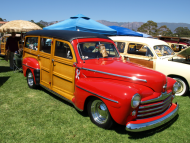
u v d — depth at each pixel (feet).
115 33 33.63
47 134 10.34
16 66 25.48
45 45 15.49
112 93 9.70
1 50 39.88
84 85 11.32
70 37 13.02
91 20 34.06
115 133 10.62
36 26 28.12
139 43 20.53
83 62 12.54
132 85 10.50
